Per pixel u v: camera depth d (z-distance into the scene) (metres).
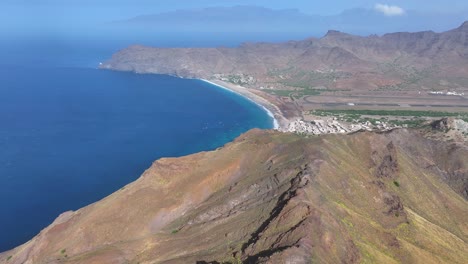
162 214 123.19
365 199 117.88
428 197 139.50
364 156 141.62
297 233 88.44
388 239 103.56
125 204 126.12
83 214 126.56
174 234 115.69
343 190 116.75
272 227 94.94
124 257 108.38
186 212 125.38
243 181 128.62
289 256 80.69
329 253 86.06
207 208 120.50
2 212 150.88
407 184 140.38
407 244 104.62
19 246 126.81
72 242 117.50
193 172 135.25
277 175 120.50
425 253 103.94
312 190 105.88
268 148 142.62
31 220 146.38
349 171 126.75
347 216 103.38
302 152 131.62
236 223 108.19
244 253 91.44
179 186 131.62
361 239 98.56
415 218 121.44
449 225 131.88
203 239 107.62
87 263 105.50
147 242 113.06
